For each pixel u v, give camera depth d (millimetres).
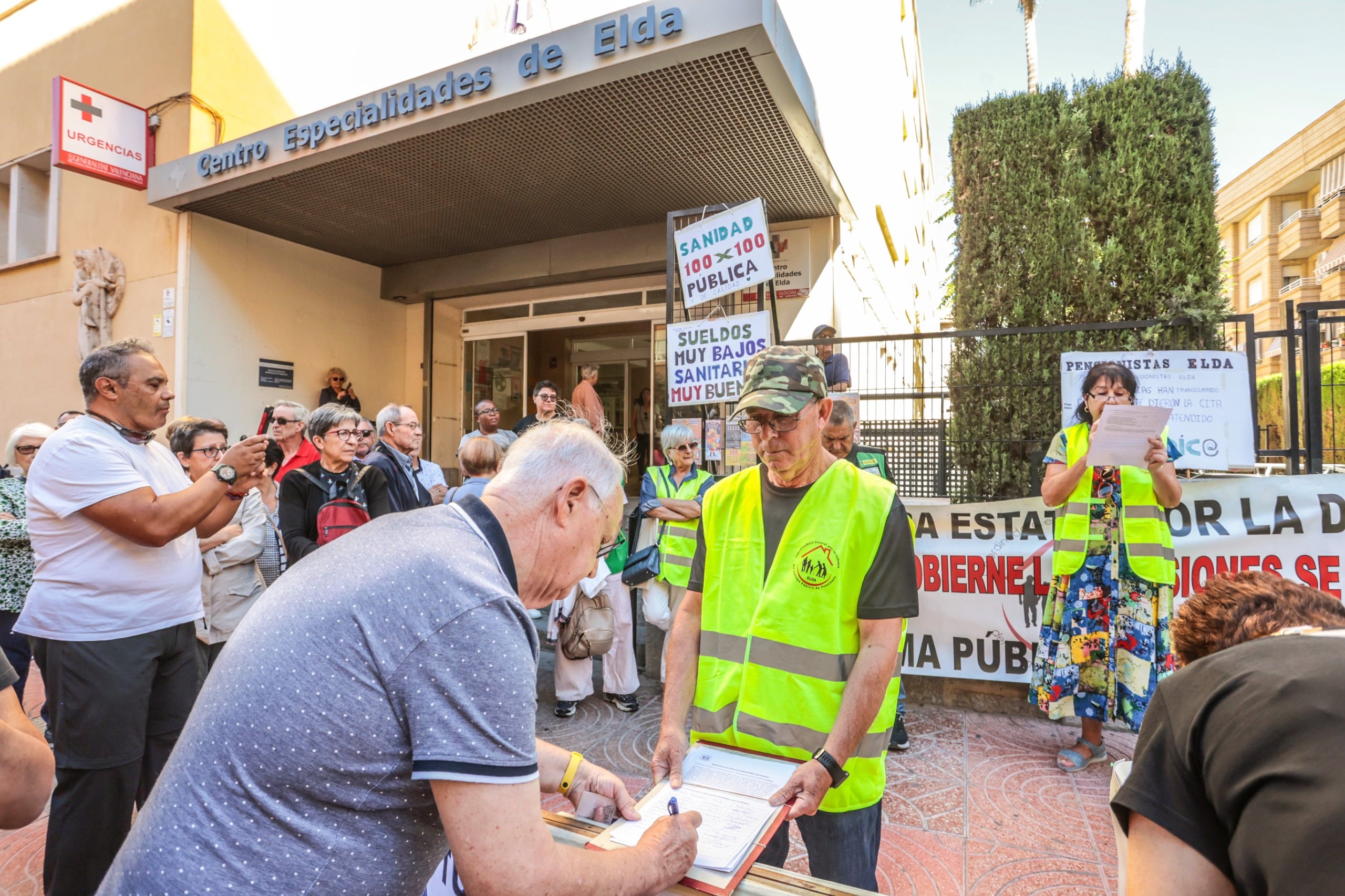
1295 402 4129
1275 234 44219
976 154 6629
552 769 1423
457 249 8547
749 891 1133
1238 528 3773
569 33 4949
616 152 5926
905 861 2605
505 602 949
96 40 8125
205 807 888
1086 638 3305
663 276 8211
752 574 1711
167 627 2344
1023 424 5594
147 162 7508
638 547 4191
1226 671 942
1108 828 2834
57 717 2170
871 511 1617
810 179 6250
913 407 6621
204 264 7500
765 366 1646
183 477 2590
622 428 8797
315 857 880
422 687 879
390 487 3922
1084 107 6281
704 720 1684
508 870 850
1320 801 744
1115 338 5422
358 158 6117
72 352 8445
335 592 935
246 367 7840
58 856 2143
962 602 4152
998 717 4047
